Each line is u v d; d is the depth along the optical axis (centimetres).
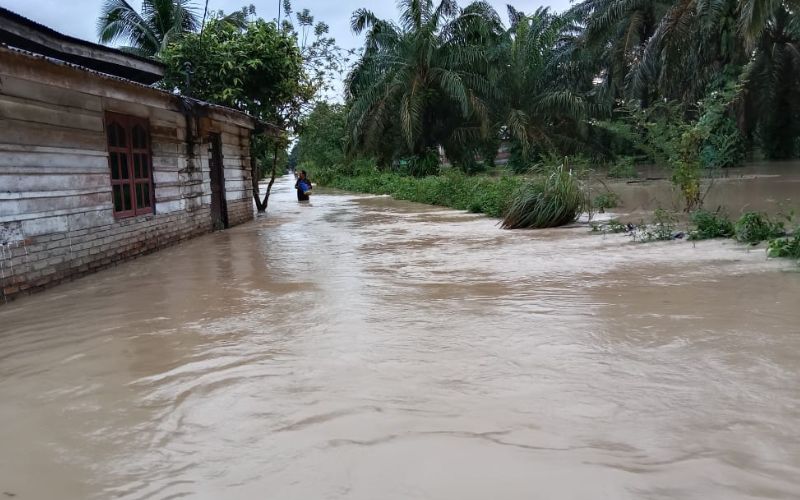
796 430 260
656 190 1725
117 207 850
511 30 3169
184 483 240
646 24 2831
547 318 455
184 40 1510
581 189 1147
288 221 1472
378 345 404
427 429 275
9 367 395
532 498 218
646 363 348
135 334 461
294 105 1797
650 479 227
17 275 624
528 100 2909
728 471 229
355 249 907
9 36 806
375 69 2750
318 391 326
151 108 958
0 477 251
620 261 688
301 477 239
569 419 280
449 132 2897
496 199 1391
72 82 666
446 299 536
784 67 2538
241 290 614
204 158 1200
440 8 2677
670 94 2505
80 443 279
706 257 677
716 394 300
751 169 2183
